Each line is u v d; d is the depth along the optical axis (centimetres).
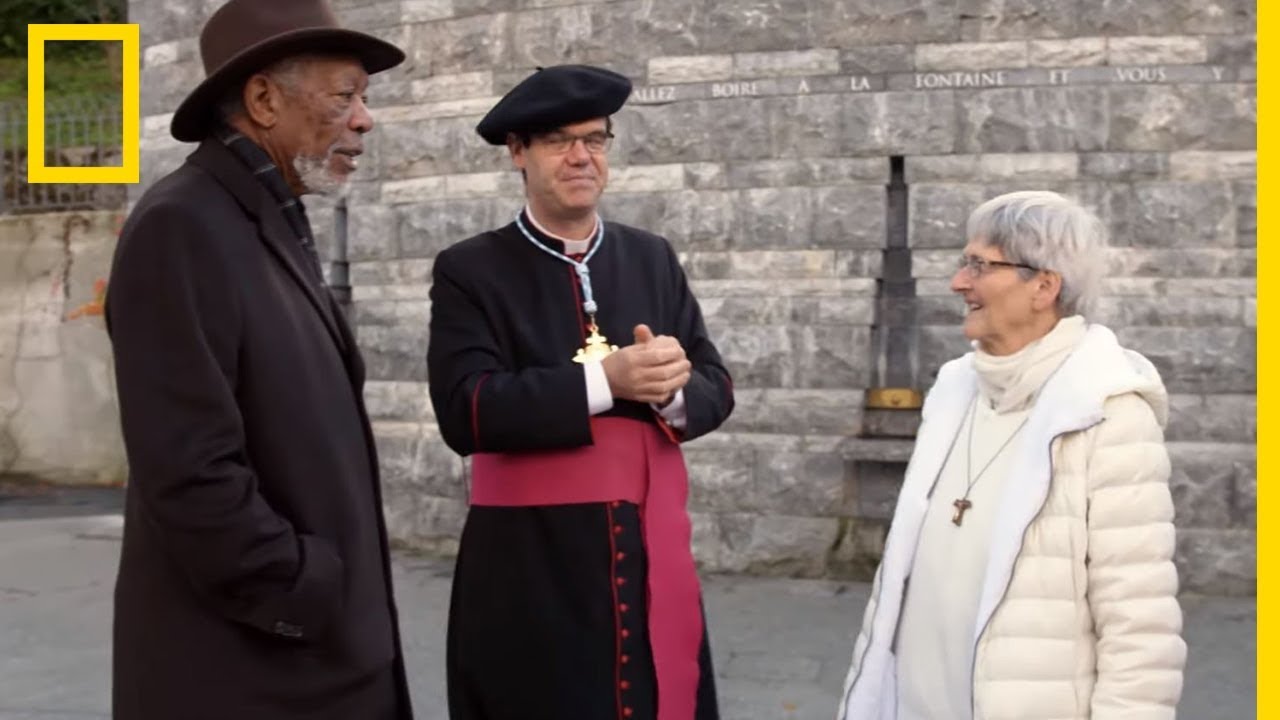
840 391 685
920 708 260
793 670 536
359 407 250
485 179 756
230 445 214
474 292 308
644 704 293
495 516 304
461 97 760
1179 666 235
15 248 1079
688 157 705
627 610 294
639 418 302
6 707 494
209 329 217
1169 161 651
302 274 240
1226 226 646
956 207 669
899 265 693
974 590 253
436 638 588
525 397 287
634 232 333
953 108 669
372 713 243
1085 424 238
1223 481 642
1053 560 240
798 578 688
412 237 778
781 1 689
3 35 1677
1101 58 655
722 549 698
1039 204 255
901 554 269
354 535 238
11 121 1220
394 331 785
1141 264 654
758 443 693
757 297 695
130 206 1062
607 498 296
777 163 692
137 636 225
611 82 301
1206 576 643
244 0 240
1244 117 644
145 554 226
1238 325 645
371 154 794
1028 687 237
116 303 217
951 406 276
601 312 312
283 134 241
